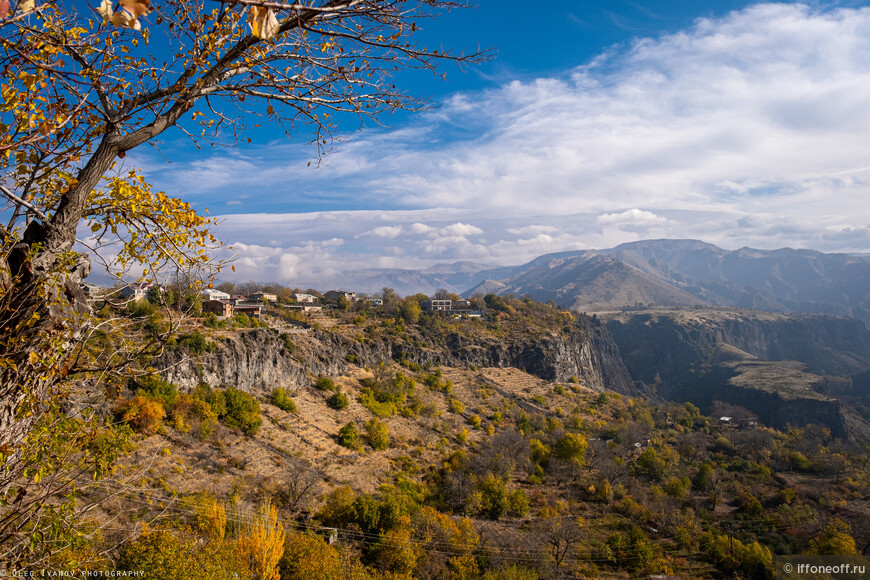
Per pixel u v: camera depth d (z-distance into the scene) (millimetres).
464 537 50562
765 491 81562
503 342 170500
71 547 6160
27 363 5375
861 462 103812
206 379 71688
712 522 68562
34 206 5812
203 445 58219
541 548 51719
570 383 174750
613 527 64250
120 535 19641
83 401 5996
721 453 107812
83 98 5398
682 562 54750
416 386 122438
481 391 131625
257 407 73688
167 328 6348
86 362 5984
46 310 5500
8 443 5281
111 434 6070
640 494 74625
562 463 87000
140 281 6477
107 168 5777
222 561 26859
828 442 132500
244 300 121500
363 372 114812
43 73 5277
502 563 47781
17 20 4617
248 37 5559
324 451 72438
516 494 66812
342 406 90688
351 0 4691
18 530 5535
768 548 55781
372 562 43719
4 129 5070
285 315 123625
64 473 5832
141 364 6180
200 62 5598
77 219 5812
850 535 61188
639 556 52844
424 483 72125
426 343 149750
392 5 5207
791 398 168625
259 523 35812
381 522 48031
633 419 134250
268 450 65125
